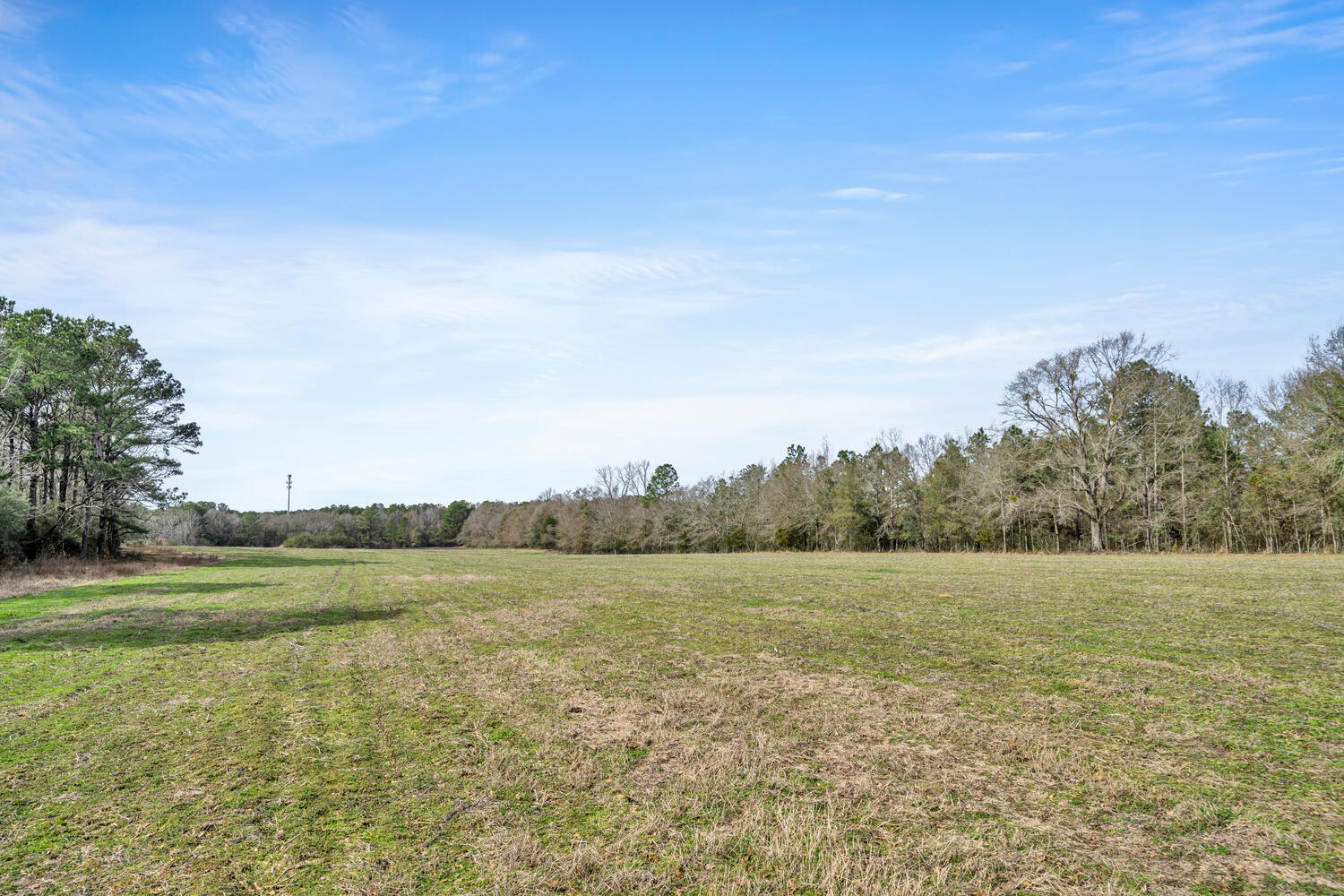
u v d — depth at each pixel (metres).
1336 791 6.59
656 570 43.72
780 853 5.59
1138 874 5.25
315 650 15.38
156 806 6.75
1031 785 6.96
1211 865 5.37
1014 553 61.19
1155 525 54.88
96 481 46.91
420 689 11.41
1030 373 58.56
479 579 38.09
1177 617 16.42
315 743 8.62
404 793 6.99
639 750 8.19
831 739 8.45
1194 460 55.88
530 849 5.72
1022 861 5.44
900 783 7.04
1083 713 9.27
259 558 72.50
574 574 40.62
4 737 9.02
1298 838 5.74
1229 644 13.10
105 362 47.88
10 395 40.84
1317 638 13.33
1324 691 9.82
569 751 8.17
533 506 129.12
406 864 5.54
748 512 95.00
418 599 26.88
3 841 6.04
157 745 8.62
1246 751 7.70
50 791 7.15
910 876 5.23
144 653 15.14
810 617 18.75
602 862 5.52
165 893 5.16
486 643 15.95
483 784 7.20
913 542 76.69
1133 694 10.09
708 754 8.00
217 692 11.43
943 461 73.56
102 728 9.38
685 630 17.16
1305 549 51.44
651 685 11.34
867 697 10.33
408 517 165.50
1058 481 60.16
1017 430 69.31
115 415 48.53
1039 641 14.23
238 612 23.02
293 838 6.02
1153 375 57.19
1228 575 26.95
